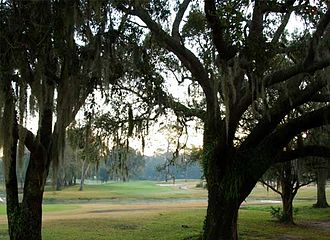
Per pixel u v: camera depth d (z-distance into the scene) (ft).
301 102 30.96
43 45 23.54
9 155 25.27
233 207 32.22
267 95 34.76
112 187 209.36
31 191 29.09
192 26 34.78
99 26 25.38
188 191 193.57
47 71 24.89
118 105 38.70
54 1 23.48
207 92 32.22
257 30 27.66
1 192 145.69
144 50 29.27
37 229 29.12
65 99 25.48
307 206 96.02
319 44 26.25
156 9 29.94
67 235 46.85
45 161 28.76
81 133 36.37
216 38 25.79
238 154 32.50
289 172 62.59
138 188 211.82
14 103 24.40
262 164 32.01
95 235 47.16
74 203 117.60
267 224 60.80
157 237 46.01
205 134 34.83
